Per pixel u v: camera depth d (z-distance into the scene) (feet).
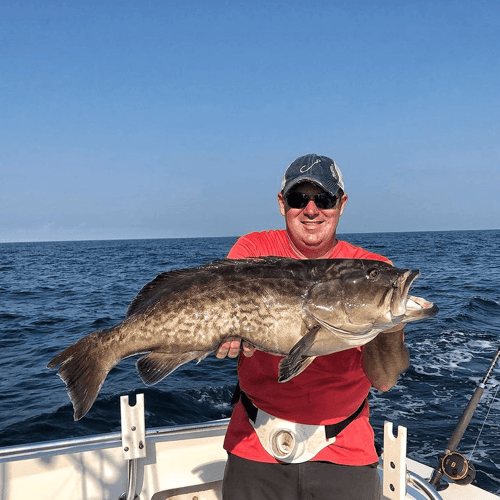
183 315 7.79
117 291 72.02
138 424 9.91
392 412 21.94
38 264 154.10
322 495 8.49
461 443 18.94
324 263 8.13
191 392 25.02
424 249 174.29
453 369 27.99
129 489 9.80
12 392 25.63
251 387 8.71
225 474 9.19
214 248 274.98
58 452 10.16
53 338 39.47
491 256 131.64
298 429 8.46
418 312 7.50
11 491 9.55
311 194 8.55
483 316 44.60
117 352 7.99
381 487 9.75
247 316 7.78
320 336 7.76
